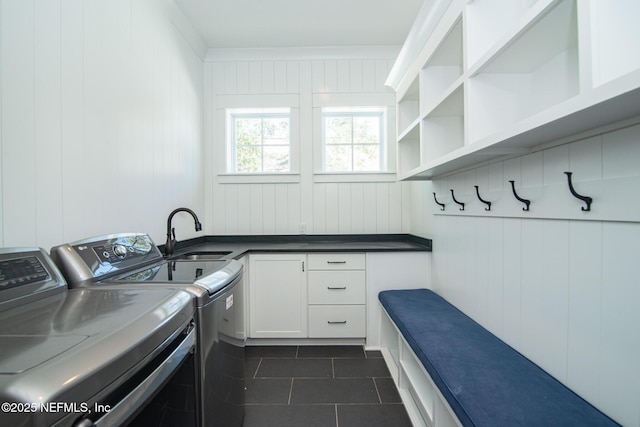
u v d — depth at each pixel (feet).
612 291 2.32
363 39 7.64
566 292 2.78
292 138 8.19
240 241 8.16
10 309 2.16
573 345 2.69
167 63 6.10
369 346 6.61
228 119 8.30
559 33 2.45
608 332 2.35
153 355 2.00
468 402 2.58
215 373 3.21
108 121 4.29
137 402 1.83
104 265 3.32
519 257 3.49
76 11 3.69
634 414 2.14
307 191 8.21
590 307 2.52
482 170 4.29
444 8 4.78
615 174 2.27
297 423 4.33
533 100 3.23
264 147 8.52
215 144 8.20
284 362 6.09
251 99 8.13
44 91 3.26
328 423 4.33
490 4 3.34
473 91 3.29
